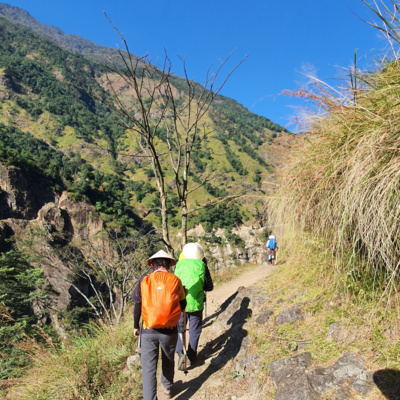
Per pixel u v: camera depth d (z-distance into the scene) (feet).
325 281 10.82
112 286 57.31
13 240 229.04
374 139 7.47
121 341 15.03
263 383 8.68
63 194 321.52
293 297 11.94
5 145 407.03
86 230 304.09
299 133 12.04
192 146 18.39
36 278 94.79
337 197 8.83
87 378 11.34
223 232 324.39
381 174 6.95
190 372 11.36
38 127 561.43
